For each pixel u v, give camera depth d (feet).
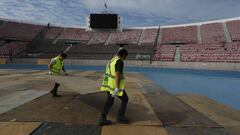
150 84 40.50
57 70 26.18
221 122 17.37
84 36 159.22
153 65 112.78
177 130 15.33
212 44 120.88
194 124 16.72
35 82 38.34
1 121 16.38
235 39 123.34
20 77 46.32
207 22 148.77
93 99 24.31
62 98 24.72
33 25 158.71
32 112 18.89
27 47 135.23
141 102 24.17
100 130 14.90
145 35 155.94
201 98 28.09
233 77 64.13
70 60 119.44
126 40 152.25
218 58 107.04
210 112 20.63
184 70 91.50
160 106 22.50
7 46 129.90
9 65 103.24
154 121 17.20
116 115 18.42
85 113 18.83
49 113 18.66
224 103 26.66
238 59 101.45
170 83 47.24
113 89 15.66
